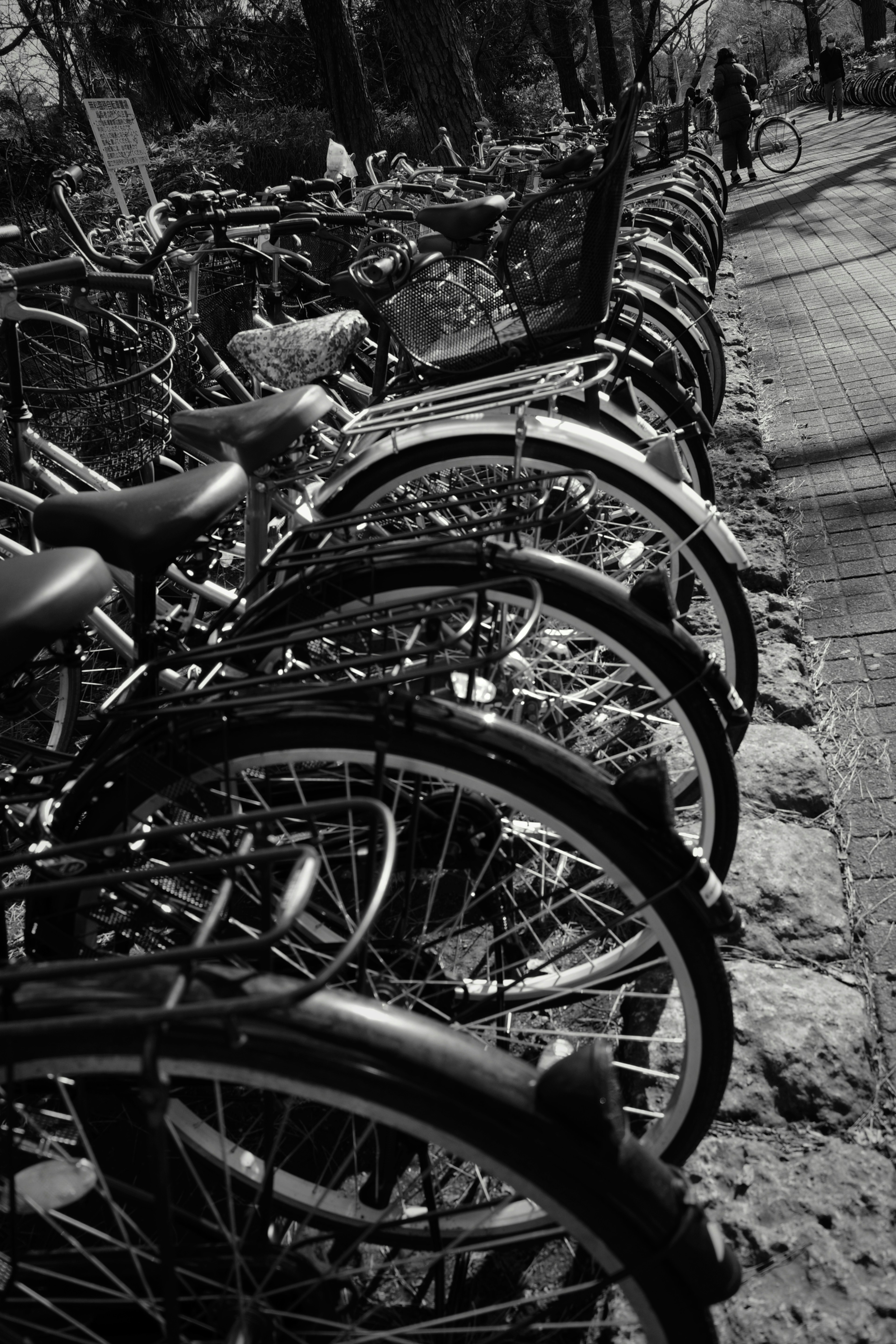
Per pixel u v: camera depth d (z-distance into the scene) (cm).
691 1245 104
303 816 143
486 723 145
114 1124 189
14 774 170
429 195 430
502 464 224
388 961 166
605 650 226
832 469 420
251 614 175
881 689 289
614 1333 148
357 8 1875
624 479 223
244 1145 181
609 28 2094
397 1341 141
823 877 223
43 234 378
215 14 1708
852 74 3055
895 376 509
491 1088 104
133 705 147
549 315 243
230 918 160
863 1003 195
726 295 719
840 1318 145
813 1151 171
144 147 528
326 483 224
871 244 831
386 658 143
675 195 610
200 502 168
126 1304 128
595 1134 104
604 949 206
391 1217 157
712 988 146
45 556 154
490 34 2100
